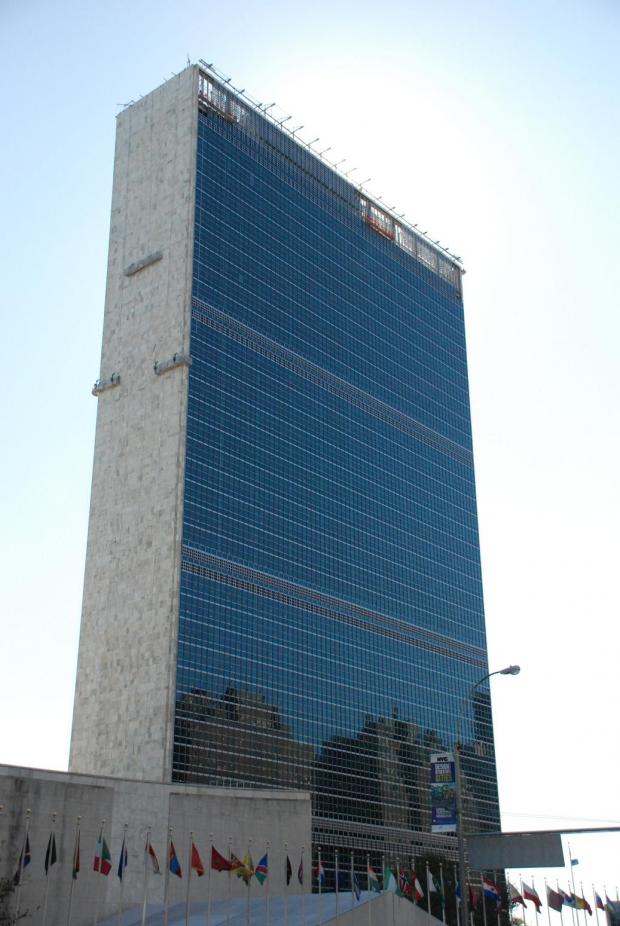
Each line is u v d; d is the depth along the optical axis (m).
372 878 92.69
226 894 98.81
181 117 182.38
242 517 165.25
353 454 195.62
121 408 168.00
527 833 70.31
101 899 89.00
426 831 185.50
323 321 197.38
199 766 145.75
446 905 126.69
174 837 97.06
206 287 171.00
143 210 179.88
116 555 158.75
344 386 198.00
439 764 67.56
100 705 151.50
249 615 161.62
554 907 88.38
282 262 190.75
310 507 180.75
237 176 186.12
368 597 189.50
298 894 98.31
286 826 105.50
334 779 169.62
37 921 83.88
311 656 171.88
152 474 159.38
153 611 151.00
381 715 184.00
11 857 84.31
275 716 161.12
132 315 173.12
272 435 176.38
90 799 91.62
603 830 69.00
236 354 173.50
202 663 150.88
